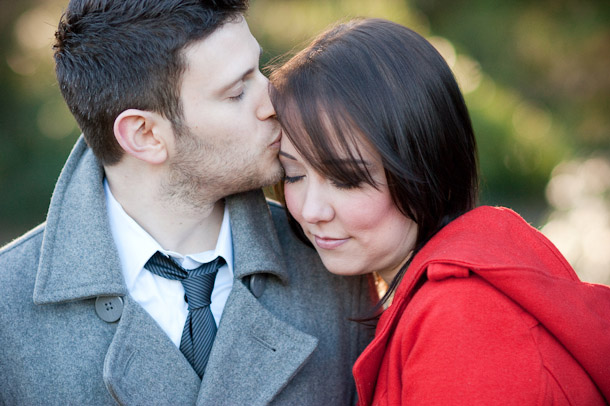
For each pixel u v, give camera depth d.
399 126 1.29
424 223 1.38
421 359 1.19
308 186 1.35
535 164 5.20
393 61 1.32
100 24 1.36
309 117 1.28
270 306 1.51
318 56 1.33
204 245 1.50
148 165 1.41
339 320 1.57
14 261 1.38
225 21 1.36
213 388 1.37
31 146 5.93
